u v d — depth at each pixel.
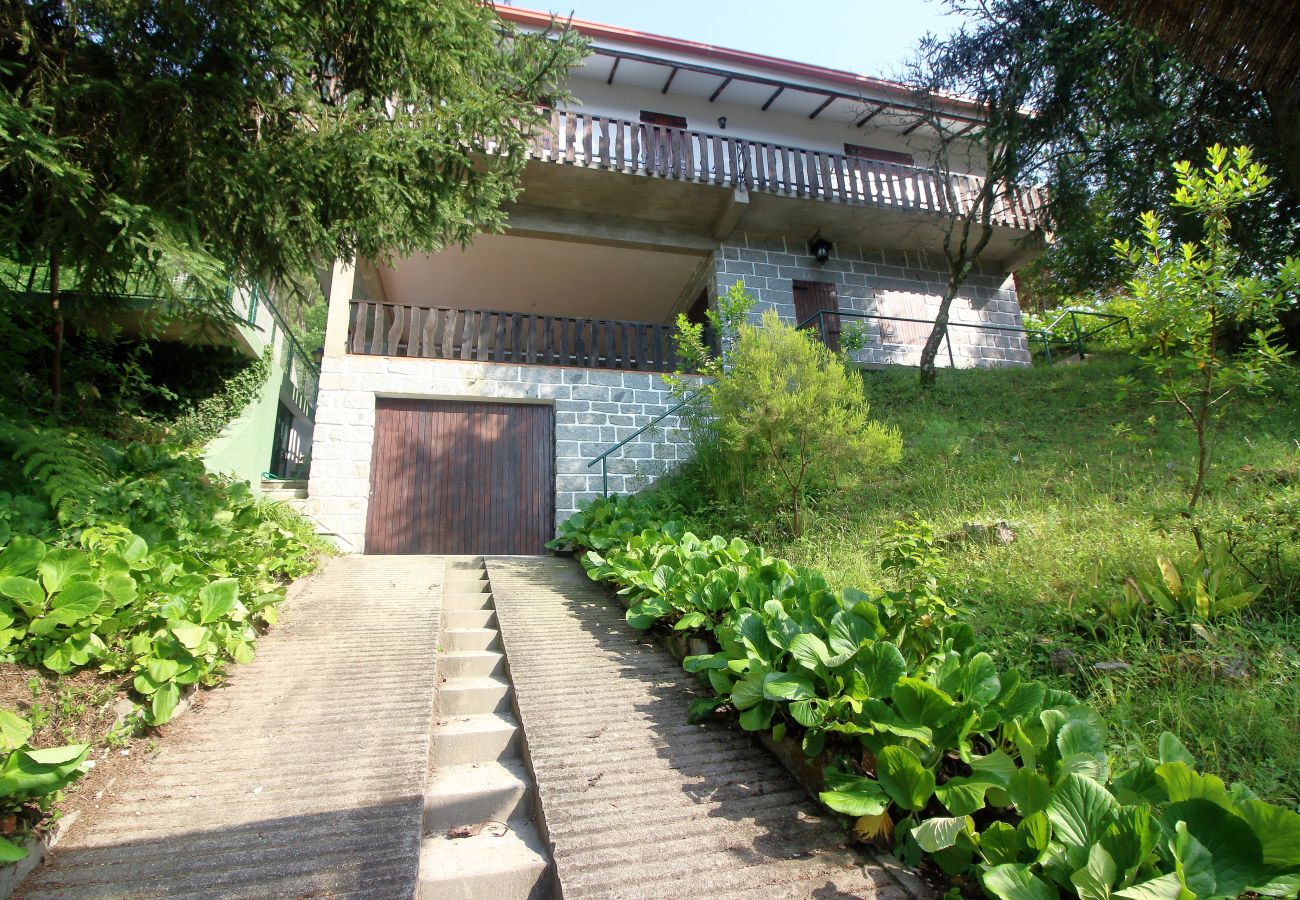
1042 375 10.39
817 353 6.15
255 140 4.43
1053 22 9.48
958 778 2.12
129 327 8.07
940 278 12.88
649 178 10.43
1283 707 2.53
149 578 3.28
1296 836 1.61
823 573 4.83
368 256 5.32
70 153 3.98
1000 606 3.70
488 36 5.21
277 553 5.27
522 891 2.26
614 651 4.24
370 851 2.19
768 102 12.42
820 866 2.20
